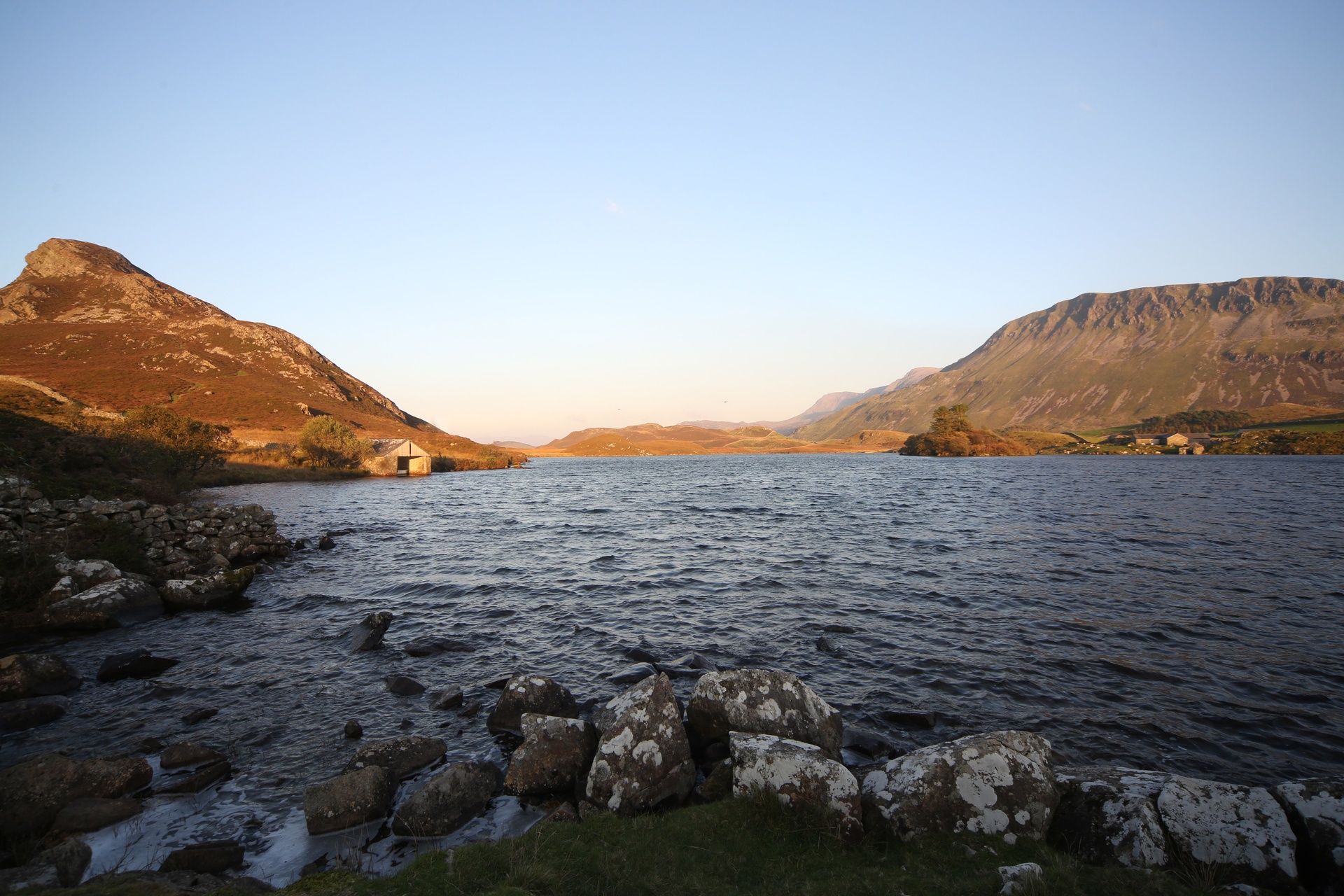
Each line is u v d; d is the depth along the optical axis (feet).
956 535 97.19
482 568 76.84
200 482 197.98
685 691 38.42
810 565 75.92
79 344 560.20
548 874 18.54
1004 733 24.52
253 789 27.58
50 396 288.92
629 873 19.17
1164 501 142.82
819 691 37.88
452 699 36.60
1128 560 75.20
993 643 46.06
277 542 85.61
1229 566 71.05
